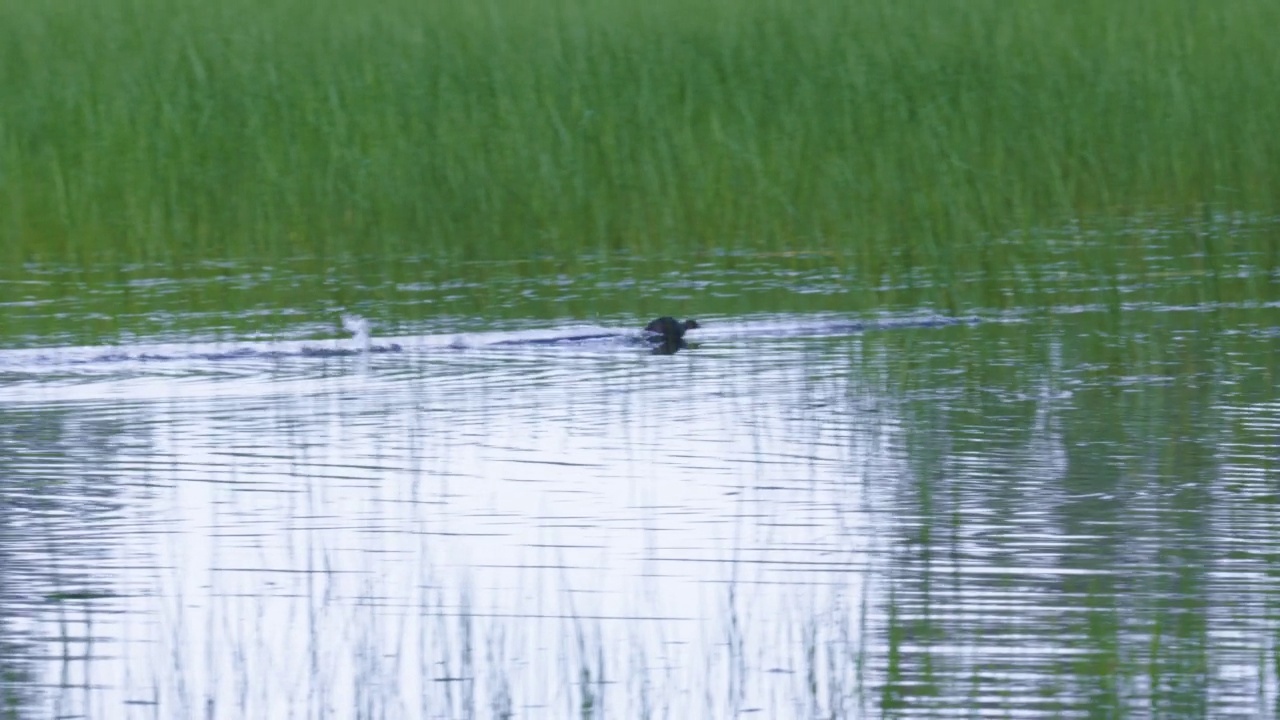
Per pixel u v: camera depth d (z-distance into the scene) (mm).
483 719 15172
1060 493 20938
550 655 16484
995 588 17953
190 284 34844
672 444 23219
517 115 43219
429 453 22906
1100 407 24859
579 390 26281
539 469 22172
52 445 23359
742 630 16984
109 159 41406
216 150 42000
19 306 32906
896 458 22453
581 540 19516
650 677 15992
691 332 30344
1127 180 41406
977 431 23688
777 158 41719
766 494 21062
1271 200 40375
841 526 19828
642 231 38656
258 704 15508
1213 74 46031
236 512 20547
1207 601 17516
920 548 19078
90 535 19766
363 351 29078
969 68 45750
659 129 42656
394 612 17516
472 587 18172
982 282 33844
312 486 21500
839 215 38688
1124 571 18312
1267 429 23562
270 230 38594
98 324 31188
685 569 18578
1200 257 35531
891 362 27891
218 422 24594
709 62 46438
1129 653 16281
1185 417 24203
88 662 16391
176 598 17875
